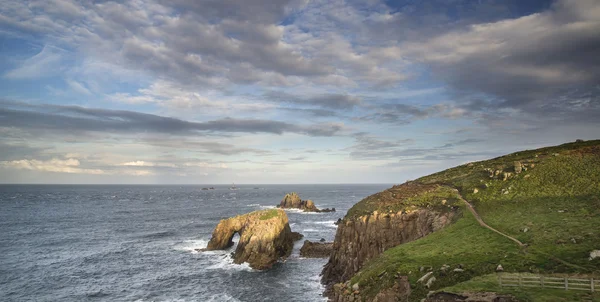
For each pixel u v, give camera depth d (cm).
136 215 16950
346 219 7206
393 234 6047
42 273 7062
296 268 7469
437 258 4156
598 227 4056
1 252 8688
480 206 6119
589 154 7062
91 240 10494
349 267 6119
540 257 3562
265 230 8181
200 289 6166
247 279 6712
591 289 2752
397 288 3762
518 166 7300
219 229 9431
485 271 3491
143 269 7425
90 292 6025
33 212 17488
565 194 5625
